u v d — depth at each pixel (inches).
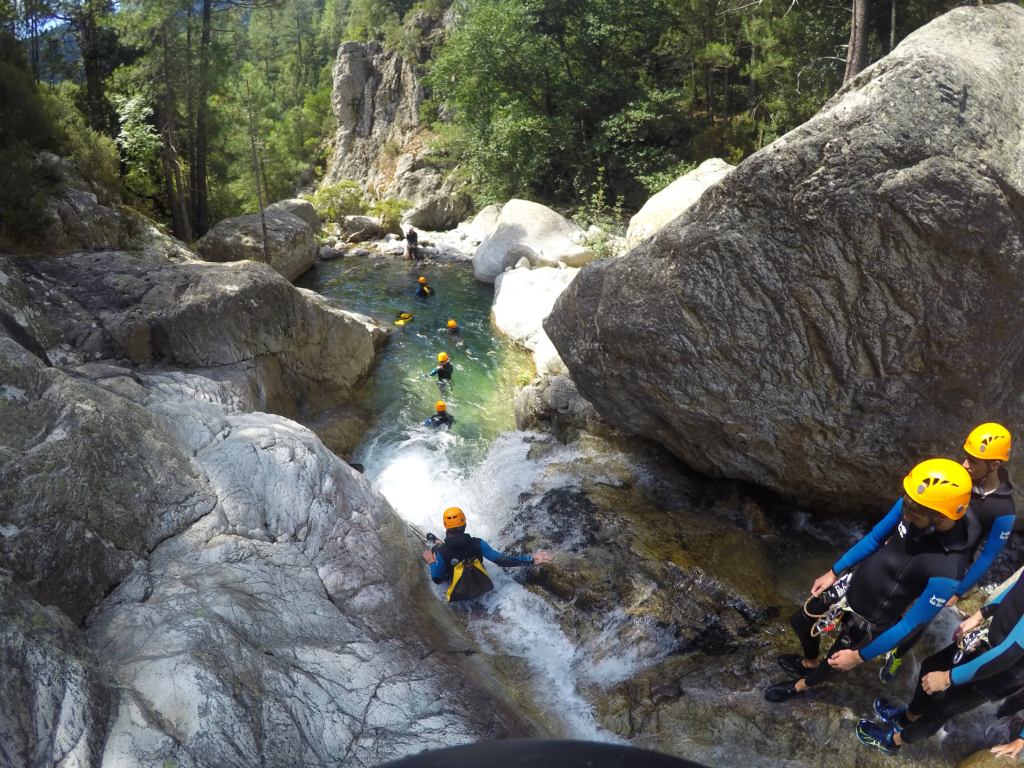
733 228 192.5
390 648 171.6
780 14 791.7
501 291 543.2
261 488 206.2
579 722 177.5
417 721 147.6
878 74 172.7
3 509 154.9
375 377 421.7
